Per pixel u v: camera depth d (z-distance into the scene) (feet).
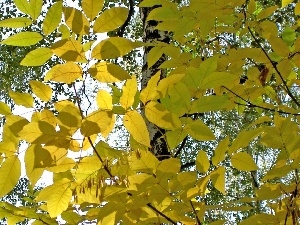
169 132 3.34
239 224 3.38
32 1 3.05
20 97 3.14
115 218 3.26
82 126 2.87
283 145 3.27
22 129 2.80
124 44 2.93
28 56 3.01
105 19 2.88
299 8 3.54
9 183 3.06
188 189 3.23
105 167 3.13
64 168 3.08
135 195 3.21
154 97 3.12
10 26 3.09
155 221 3.38
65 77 2.99
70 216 3.75
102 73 2.98
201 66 3.20
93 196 3.33
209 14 3.71
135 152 3.19
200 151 3.29
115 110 3.01
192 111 3.27
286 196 3.28
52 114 3.02
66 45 2.90
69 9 2.85
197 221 3.35
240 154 3.28
